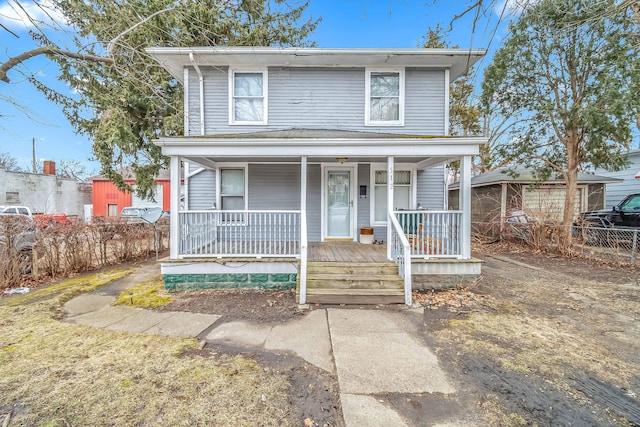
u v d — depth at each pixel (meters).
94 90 9.48
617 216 10.16
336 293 5.18
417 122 8.34
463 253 6.00
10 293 5.86
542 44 9.45
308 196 8.45
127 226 9.52
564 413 2.49
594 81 8.92
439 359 3.35
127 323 4.37
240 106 8.41
